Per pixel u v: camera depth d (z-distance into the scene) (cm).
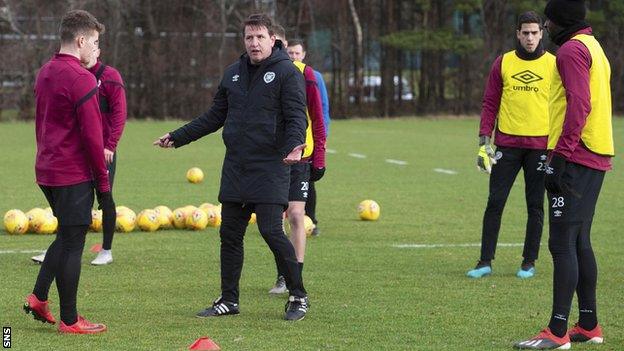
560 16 2114
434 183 5762
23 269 2989
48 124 2156
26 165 6662
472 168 6712
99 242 3522
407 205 4728
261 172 2325
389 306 2512
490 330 2253
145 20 13775
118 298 2591
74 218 2161
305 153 2670
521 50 2966
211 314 2383
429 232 3859
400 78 15288
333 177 6106
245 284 2825
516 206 4666
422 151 8262
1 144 8781
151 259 3186
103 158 2162
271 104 2322
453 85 15425
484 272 2947
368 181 5872
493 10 15050
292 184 2662
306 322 2328
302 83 2341
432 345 2108
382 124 13175
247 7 14175
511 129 2956
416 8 15250
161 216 3822
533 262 2966
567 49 2042
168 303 2536
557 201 2083
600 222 4112
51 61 2181
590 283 2144
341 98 14925
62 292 2173
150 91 13912
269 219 2333
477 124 13138
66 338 2142
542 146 2930
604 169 2106
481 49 15062
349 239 3675
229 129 2344
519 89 2952
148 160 7238
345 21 14788
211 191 5294
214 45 13950
